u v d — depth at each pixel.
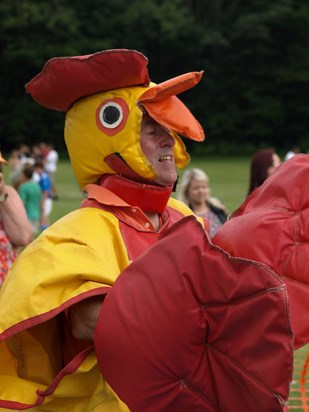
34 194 16.20
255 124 70.38
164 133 3.89
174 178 3.93
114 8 69.31
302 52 70.50
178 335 3.24
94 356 3.56
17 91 66.81
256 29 69.31
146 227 3.91
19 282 3.56
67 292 3.54
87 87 3.87
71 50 66.06
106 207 3.89
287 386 3.01
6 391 3.72
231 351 3.18
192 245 3.25
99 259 3.63
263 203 3.63
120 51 3.71
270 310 3.03
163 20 68.00
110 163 3.90
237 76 70.56
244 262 3.12
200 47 69.50
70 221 3.80
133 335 3.29
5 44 66.56
